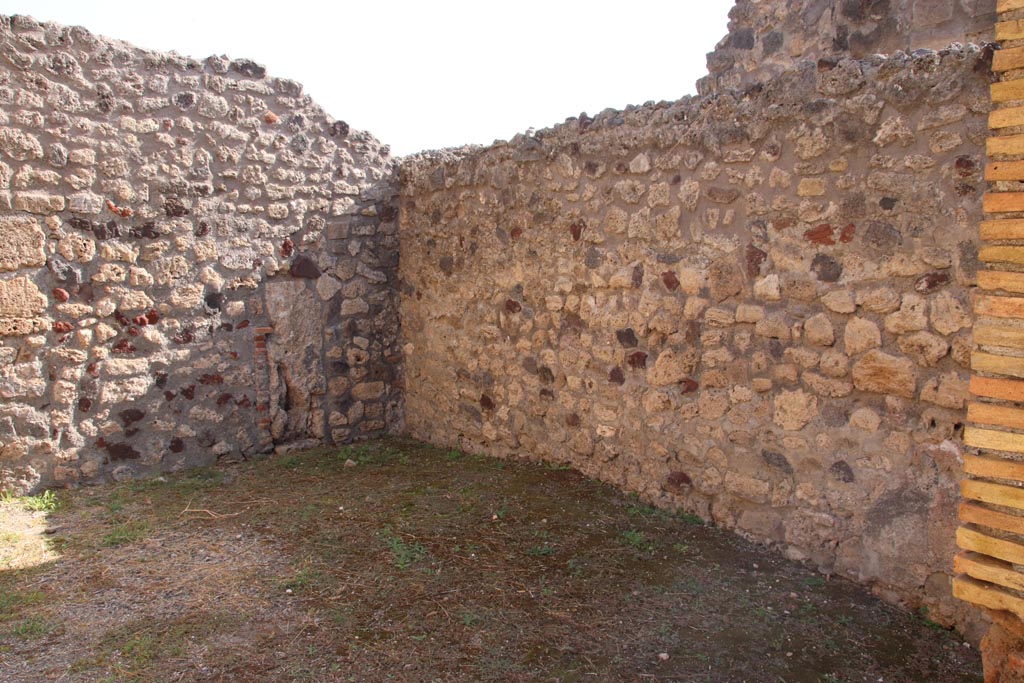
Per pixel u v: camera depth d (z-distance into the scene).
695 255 3.93
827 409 3.38
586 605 3.19
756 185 3.61
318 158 5.90
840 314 3.29
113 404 5.12
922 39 4.02
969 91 2.83
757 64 4.73
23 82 4.68
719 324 3.83
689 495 4.09
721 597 3.22
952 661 2.72
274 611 3.21
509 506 4.38
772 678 2.63
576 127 4.57
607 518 4.11
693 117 3.88
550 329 4.92
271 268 5.73
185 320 5.38
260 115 5.61
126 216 5.09
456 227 5.68
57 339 4.88
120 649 2.92
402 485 4.93
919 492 3.03
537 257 4.96
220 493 4.84
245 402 5.67
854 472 3.28
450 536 3.98
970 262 2.83
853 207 3.22
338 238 6.04
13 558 3.81
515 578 3.46
